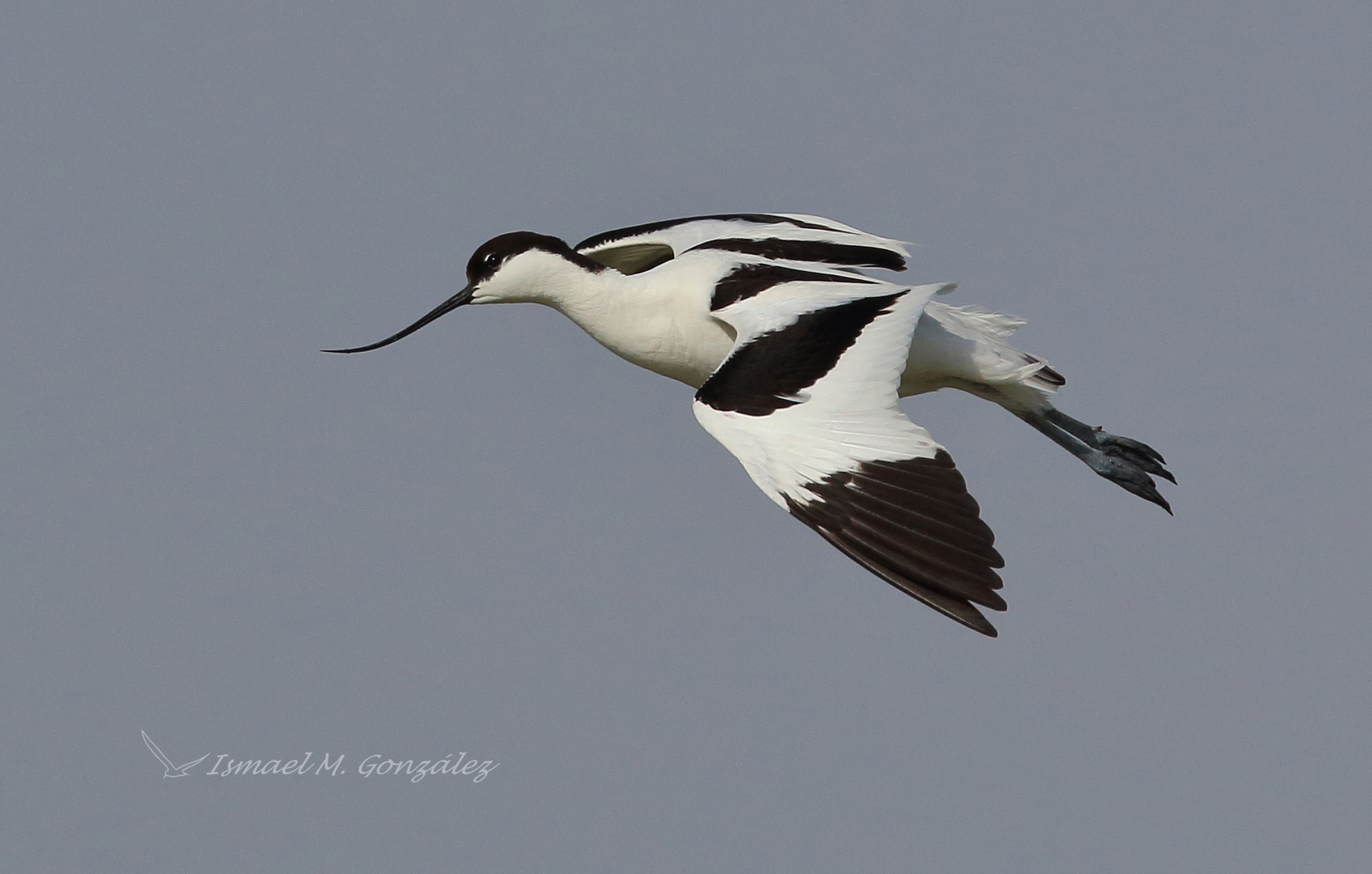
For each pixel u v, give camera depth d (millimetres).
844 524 9062
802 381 9727
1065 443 12469
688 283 11680
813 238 12703
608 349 12297
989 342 11719
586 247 13367
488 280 12406
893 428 9414
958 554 8836
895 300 10398
